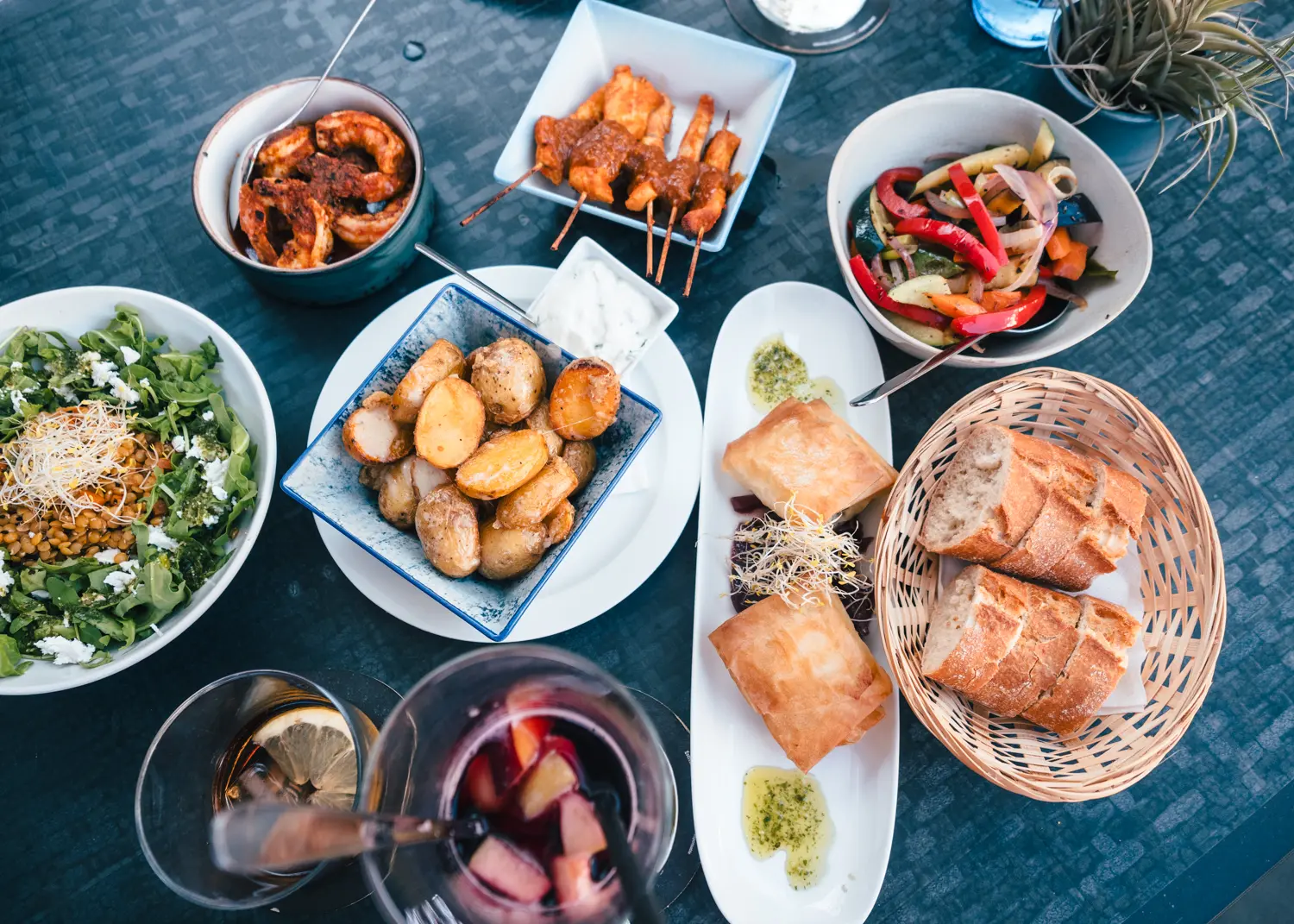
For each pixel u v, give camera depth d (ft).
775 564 2.15
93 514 2.05
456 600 1.98
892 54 2.55
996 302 2.27
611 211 2.36
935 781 2.17
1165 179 2.47
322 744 1.94
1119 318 2.40
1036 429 2.26
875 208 2.38
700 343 2.39
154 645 1.96
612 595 2.15
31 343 2.14
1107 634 2.03
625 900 1.55
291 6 2.56
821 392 2.36
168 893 2.10
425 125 2.52
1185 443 2.35
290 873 1.81
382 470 2.09
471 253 2.43
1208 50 2.18
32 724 2.17
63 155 2.50
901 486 2.07
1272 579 2.28
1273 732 2.20
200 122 2.52
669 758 2.12
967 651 2.00
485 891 1.60
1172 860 2.13
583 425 2.05
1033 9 2.44
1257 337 2.39
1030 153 2.35
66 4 2.55
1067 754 2.08
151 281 2.42
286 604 2.23
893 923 2.11
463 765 1.69
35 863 2.11
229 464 2.07
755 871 2.07
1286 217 2.45
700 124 2.42
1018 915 2.11
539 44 2.56
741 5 2.56
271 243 2.30
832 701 2.05
